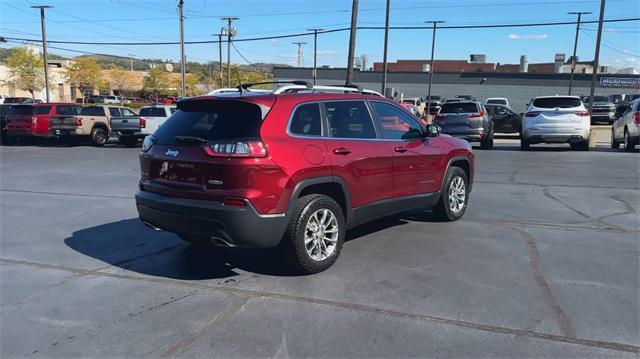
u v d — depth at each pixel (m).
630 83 59.62
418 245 6.13
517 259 5.57
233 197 4.57
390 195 6.09
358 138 5.69
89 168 13.98
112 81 86.06
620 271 5.18
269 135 4.75
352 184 5.48
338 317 4.16
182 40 38.12
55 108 22.75
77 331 3.98
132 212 8.22
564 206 8.30
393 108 6.42
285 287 4.82
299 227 4.93
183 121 5.21
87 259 5.77
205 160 4.71
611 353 3.58
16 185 10.99
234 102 4.92
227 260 5.68
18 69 61.38
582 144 17.08
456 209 7.33
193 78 78.75
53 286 4.93
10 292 4.79
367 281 4.95
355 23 24.28
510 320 4.08
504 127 24.89
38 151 19.73
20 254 5.97
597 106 36.16
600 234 6.57
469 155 7.57
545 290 4.68
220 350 3.65
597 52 31.00
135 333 3.93
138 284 4.96
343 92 5.95
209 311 4.30
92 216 7.94
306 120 5.17
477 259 5.58
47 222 7.55
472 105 18.08
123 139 22.41
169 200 4.94
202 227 4.74
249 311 4.29
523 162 13.97
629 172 11.94
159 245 6.31
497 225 7.07
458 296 4.56
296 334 3.88
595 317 4.12
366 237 6.50
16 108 22.62
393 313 4.22
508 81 63.16
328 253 5.28
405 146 6.29
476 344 3.70
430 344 3.71
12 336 3.91
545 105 16.86
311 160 5.02
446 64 98.81
